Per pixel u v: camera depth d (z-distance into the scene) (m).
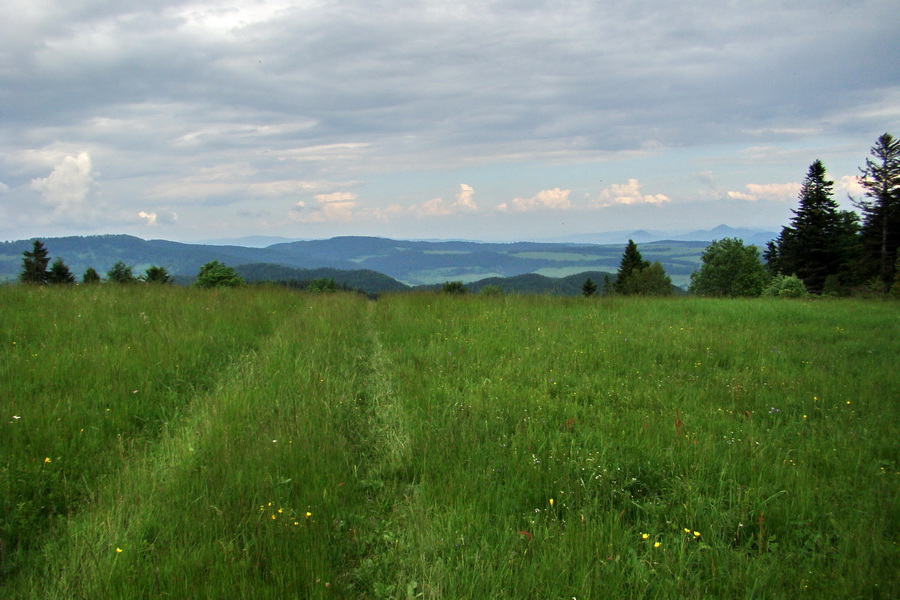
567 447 4.81
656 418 5.59
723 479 4.23
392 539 3.48
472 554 3.23
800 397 6.36
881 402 6.15
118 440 4.71
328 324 10.24
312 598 2.82
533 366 7.59
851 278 48.44
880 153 46.12
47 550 3.25
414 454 4.70
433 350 8.50
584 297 17.08
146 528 3.41
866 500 3.87
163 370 6.52
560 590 2.91
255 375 6.77
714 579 3.04
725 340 9.48
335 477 4.16
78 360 6.45
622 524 3.65
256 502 3.69
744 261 50.78
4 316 8.32
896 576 3.01
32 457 4.21
